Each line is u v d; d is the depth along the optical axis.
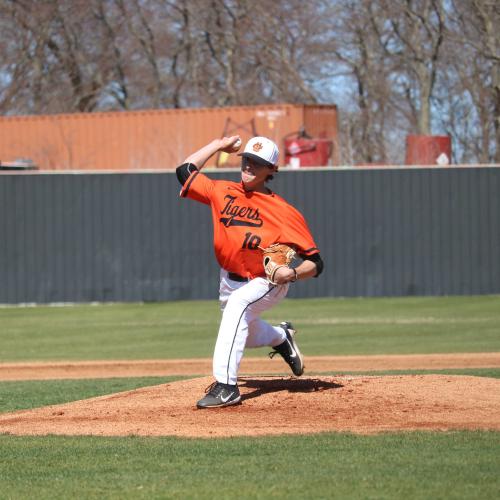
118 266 84.88
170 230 84.62
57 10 145.75
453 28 121.38
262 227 24.69
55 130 94.12
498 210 83.44
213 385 25.94
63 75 148.62
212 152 26.08
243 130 88.50
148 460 20.12
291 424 23.62
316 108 90.19
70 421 24.98
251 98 141.62
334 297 84.31
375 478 18.12
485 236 83.62
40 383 37.31
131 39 148.88
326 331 60.28
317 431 22.78
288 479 18.23
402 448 20.61
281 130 87.94
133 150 91.88
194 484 18.02
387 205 83.81
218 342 25.53
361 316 69.56
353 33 135.38
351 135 129.25
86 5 145.62
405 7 118.38
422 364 43.12
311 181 83.88
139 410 25.75
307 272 24.39
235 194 24.97
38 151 94.12
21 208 85.25
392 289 84.12
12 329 65.69
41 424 24.75
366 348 51.19
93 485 18.16
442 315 69.19
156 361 46.44
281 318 69.06
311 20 137.12
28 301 85.19
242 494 17.17
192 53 147.00
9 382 38.69
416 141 88.94
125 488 17.84
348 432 22.55
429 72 124.56
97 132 93.31
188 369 43.53
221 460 19.98
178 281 84.62
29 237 85.25
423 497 16.73
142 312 76.12
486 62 117.31
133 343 56.38
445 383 27.89
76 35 147.88
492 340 54.09
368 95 131.50
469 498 16.64
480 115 117.00
